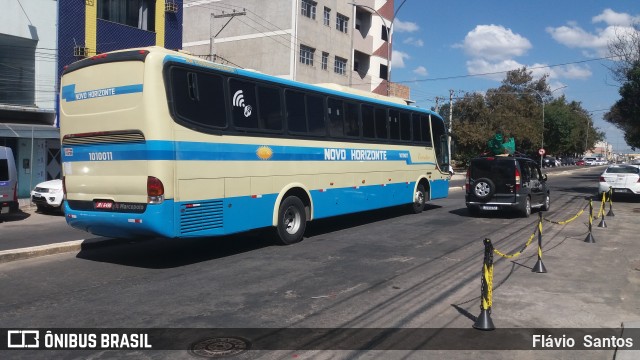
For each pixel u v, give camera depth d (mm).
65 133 8938
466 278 7906
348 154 12508
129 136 8039
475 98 50438
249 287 7270
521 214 15453
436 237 11742
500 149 19328
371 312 6172
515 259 9445
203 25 38344
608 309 6410
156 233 7934
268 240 10875
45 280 7688
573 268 8711
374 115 13703
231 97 9203
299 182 10844
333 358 4789
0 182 13734
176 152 8094
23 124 18250
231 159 9109
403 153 15086
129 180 8062
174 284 7441
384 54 44875
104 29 20781
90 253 9781
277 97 10320
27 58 18922
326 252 9875
